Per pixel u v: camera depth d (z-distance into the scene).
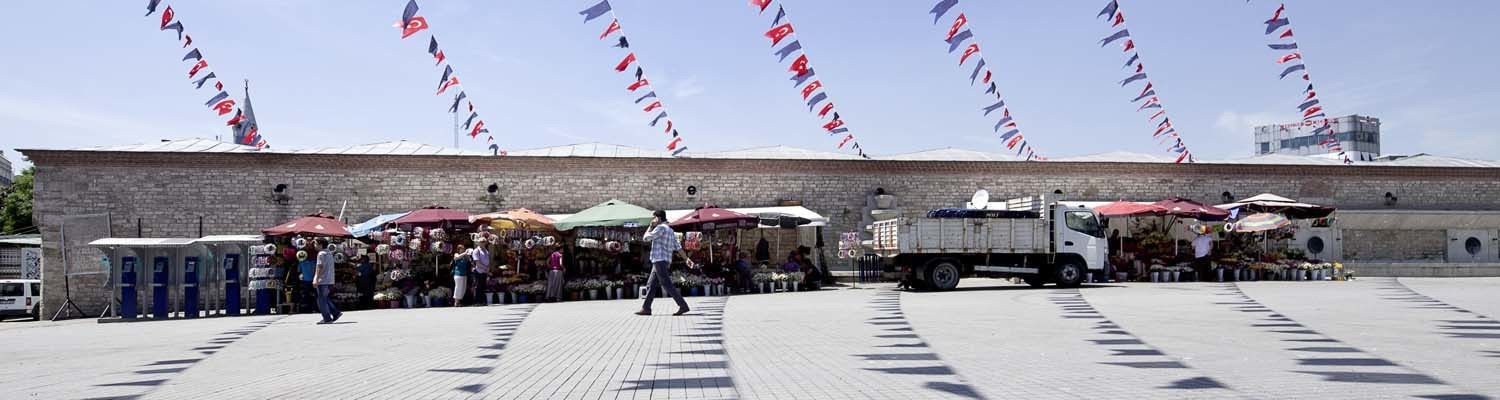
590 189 31.31
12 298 32.41
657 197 31.64
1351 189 34.78
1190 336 11.20
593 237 25.08
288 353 11.04
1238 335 11.27
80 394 7.86
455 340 12.27
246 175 29.47
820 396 6.94
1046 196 24.61
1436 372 7.92
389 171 30.28
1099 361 8.91
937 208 32.84
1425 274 32.47
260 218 29.44
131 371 9.49
